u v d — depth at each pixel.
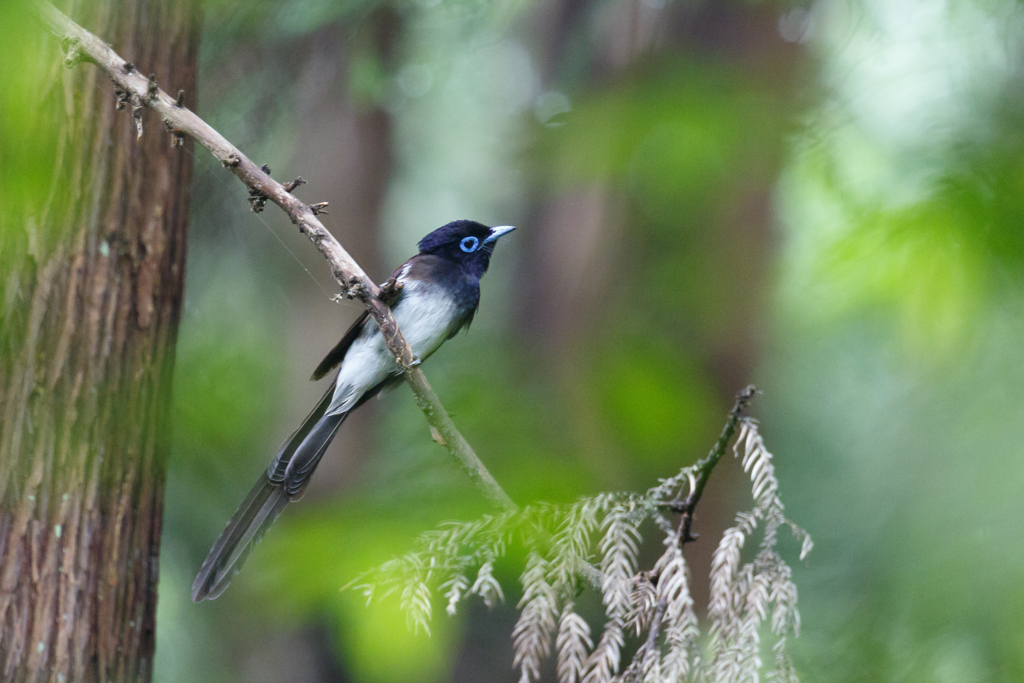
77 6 8.05
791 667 5.52
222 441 12.77
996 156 7.09
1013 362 9.52
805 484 15.02
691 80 8.79
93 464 7.73
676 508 5.96
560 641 5.62
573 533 5.92
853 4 9.63
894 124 8.93
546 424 10.01
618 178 8.64
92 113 7.85
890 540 11.69
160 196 8.23
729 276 12.25
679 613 5.51
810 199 11.19
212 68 12.09
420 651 9.59
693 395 9.13
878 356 14.98
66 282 7.72
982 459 10.52
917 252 7.11
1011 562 9.84
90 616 7.65
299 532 9.27
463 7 12.14
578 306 13.69
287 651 15.06
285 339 16.48
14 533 7.45
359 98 13.40
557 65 13.74
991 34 8.74
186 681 15.09
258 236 15.63
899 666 9.69
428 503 9.15
